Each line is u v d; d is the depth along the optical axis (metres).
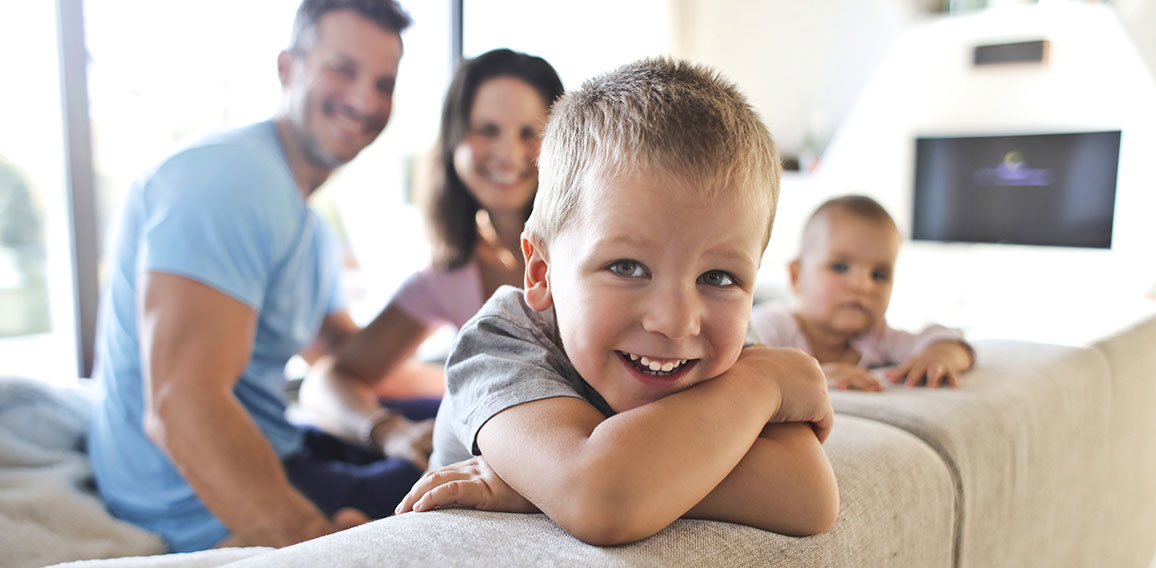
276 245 1.17
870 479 0.61
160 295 1.05
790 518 0.52
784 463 0.54
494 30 3.61
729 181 0.52
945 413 0.77
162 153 1.20
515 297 0.69
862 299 1.31
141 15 2.11
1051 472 0.90
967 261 4.46
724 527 0.50
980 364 0.98
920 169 4.70
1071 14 4.05
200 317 1.05
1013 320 1.33
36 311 2.21
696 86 0.58
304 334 1.38
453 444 0.68
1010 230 4.46
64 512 1.11
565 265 0.56
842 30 5.06
